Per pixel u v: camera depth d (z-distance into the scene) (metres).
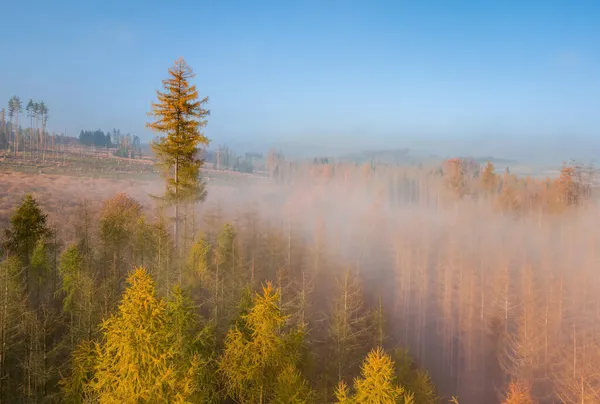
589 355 34.09
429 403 27.16
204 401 16.14
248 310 19.34
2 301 18.22
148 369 12.29
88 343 16.50
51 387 19.27
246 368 15.92
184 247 33.81
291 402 15.39
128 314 12.60
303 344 23.02
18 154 160.25
